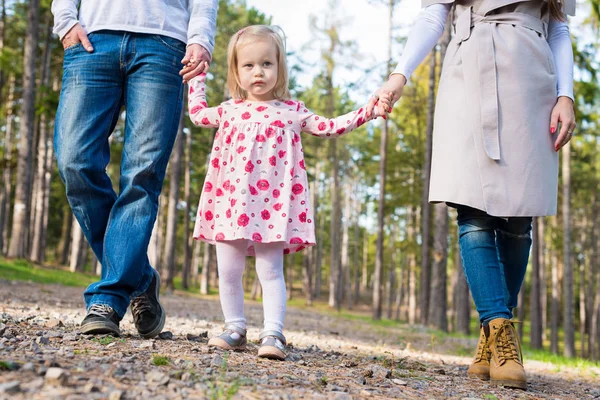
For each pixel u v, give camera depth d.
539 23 2.86
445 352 7.00
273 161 2.79
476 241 2.78
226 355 2.41
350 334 8.49
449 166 2.76
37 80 26.14
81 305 7.27
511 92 2.72
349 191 42.12
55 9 3.02
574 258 37.62
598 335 29.92
